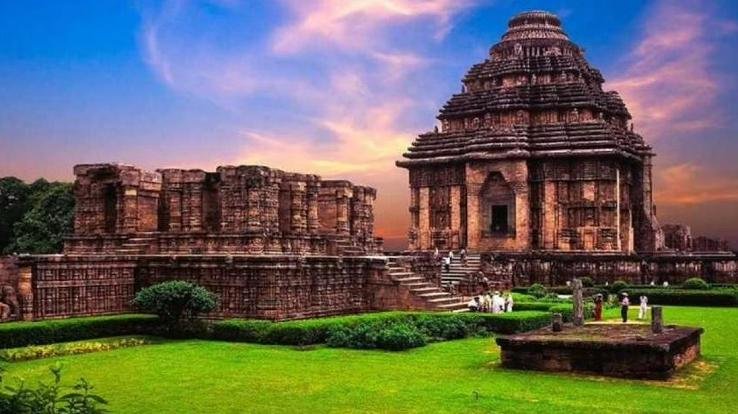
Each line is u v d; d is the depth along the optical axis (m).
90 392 23.00
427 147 86.75
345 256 46.09
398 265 48.12
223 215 42.56
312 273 40.34
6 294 33.66
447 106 88.12
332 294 42.12
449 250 83.81
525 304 48.38
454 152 84.75
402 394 22.73
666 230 99.19
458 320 37.88
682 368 27.02
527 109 82.75
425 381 24.91
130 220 44.31
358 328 33.59
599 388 23.48
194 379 25.23
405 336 32.59
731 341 35.31
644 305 46.56
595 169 78.62
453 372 26.69
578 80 84.19
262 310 37.16
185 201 44.25
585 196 78.81
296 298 38.78
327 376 25.91
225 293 38.22
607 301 59.72
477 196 81.88
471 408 20.78
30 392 11.50
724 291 58.75
